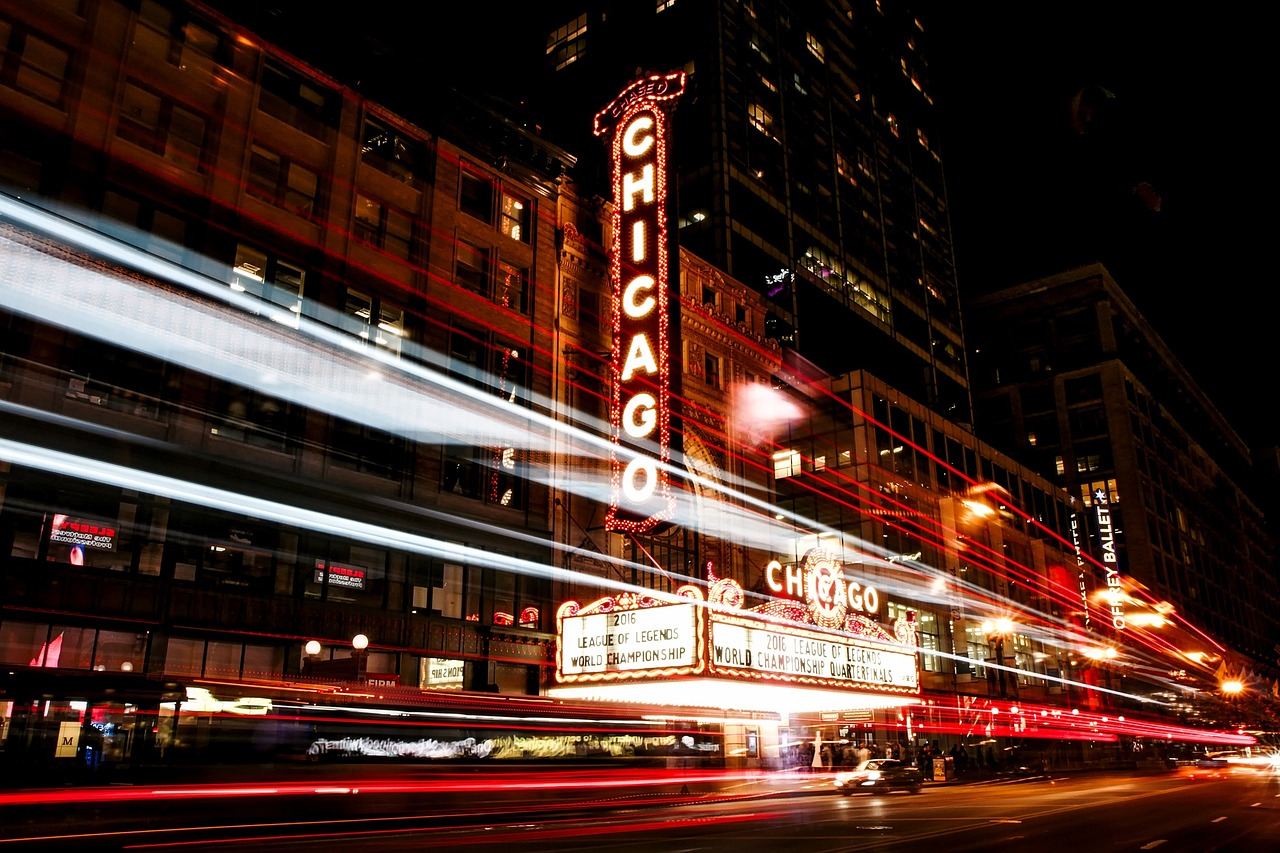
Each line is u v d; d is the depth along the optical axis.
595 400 39.84
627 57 78.56
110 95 26.59
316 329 30.19
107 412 24.31
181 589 24.61
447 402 33.69
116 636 23.45
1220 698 113.25
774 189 73.88
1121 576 103.81
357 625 28.44
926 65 110.25
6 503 22.09
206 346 27.06
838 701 36.44
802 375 63.72
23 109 24.66
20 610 21.50
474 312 35.88
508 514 34.47
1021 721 68.12
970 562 69.06
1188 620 120.69
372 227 33.59
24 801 18.25
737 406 48.81
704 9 74.69
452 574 32.34
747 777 38.94
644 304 38.16
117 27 27.20
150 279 26.25
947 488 69.44
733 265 66.31
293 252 30.38
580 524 37.16
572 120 78.81
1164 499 125.62
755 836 18.14
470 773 28.27
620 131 41.75
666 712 37.06
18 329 23.16
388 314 33.09
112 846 16.11
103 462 23.91
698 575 42.41
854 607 36.59
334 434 29.81
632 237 39.59
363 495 29.64
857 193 86.69
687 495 42.28
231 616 25.42
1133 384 125.19
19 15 25.17
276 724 24.14
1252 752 108.50
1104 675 88.56
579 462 38.06
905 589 59.62
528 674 33.81
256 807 20.64
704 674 28.42
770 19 81.62
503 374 36.31
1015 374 129.25
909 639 39.22
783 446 63.38
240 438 27.33
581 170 55.50
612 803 27.42
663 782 32.56
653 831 19.58
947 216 104.38
